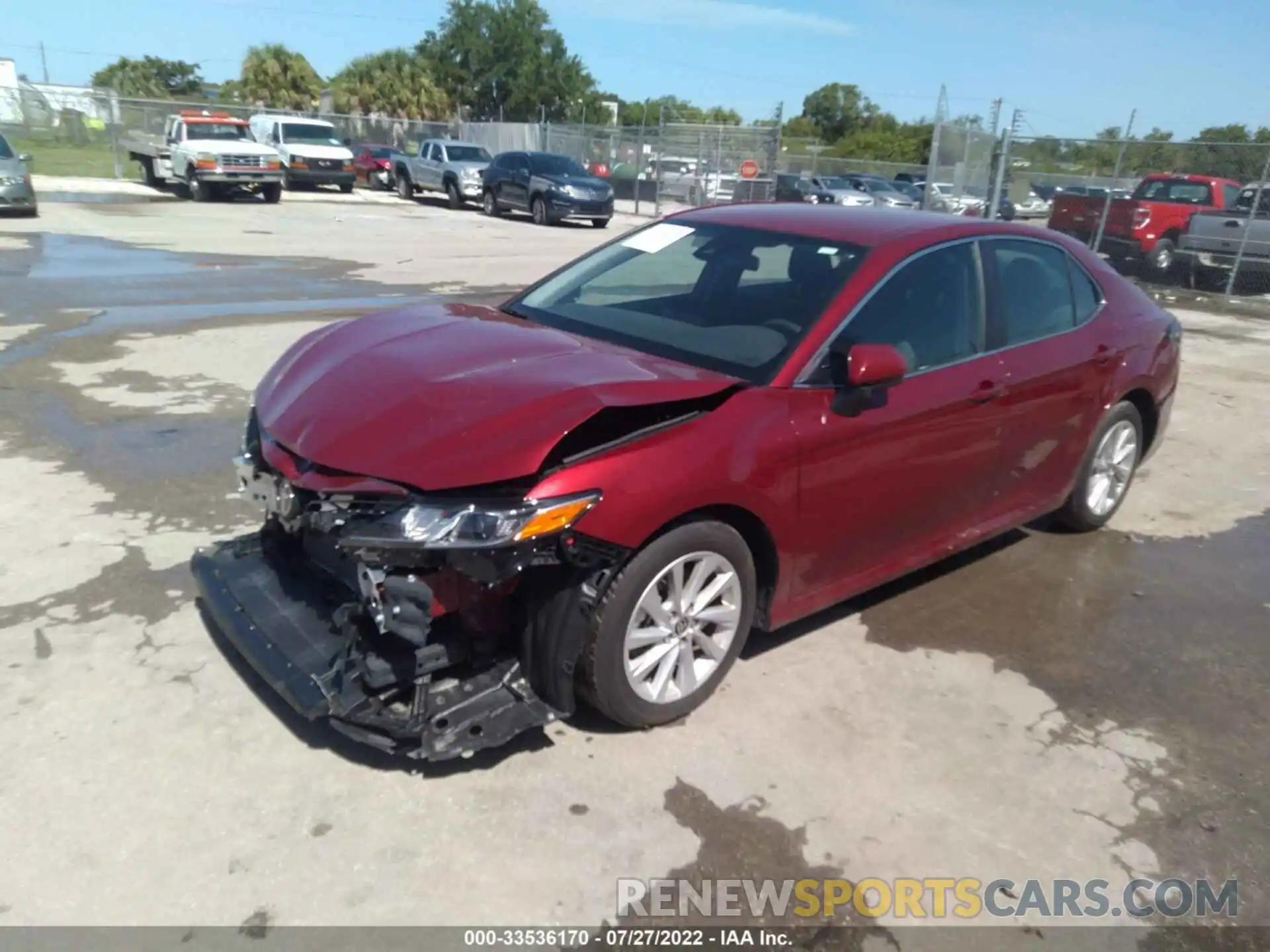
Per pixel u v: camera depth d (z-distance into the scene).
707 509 3.28
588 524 2.89
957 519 4.32
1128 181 23.14
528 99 65.31
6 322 8.86
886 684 3.77
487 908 2.58
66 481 5.18
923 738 3.44
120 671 3.49
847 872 2.79
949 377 3.99
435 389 3.17
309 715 2.87
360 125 40.25
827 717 3.51
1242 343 12.16
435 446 2.91
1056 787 3.24
